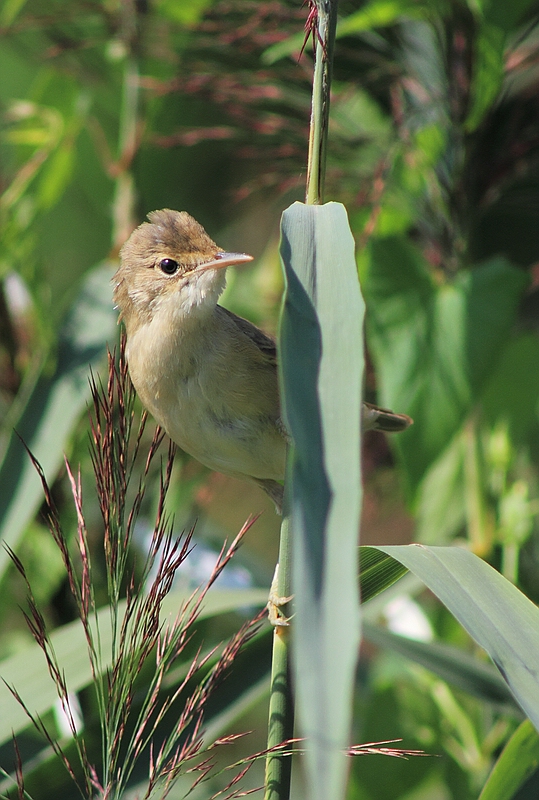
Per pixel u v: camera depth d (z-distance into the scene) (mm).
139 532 3188
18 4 3199
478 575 3023
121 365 3041
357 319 3000
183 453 3191
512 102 3180
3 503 3137
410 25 3160
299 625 2609
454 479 3172
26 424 3148
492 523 3158
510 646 3012
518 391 3178
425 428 3141
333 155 3182
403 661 3182
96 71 3227
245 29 3158
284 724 3033
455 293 3145
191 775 3143
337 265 3008
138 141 3205
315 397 2996
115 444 3039
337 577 2648
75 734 3039
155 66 3213
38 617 3039
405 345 3143
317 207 3018
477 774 3156
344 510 2787
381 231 3189
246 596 3100
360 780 3168
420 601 3221
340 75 3188
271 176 3193
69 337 3162
